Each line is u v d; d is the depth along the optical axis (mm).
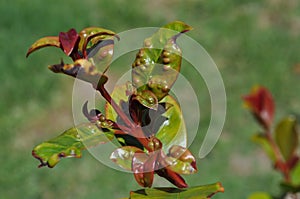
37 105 8547
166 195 1488
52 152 1540
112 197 7086
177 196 1478
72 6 10578
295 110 8484
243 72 9227
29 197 7180
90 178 7258
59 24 10188
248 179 7180
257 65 9336
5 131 8070
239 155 7531
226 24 10336
